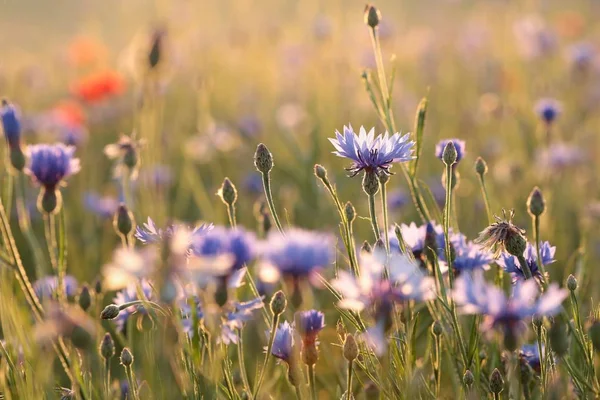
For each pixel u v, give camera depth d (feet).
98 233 6.52
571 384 4.65
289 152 8.23
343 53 10.55
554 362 4.55
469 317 4.88
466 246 4.65
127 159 5.44
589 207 5.73
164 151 7.25
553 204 6.07
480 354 4.71
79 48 11.44
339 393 4.75
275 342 4.54
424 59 11.52
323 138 8.37
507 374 4.67
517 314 4.29
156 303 4.44
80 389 4.67
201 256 4.29
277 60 11.85
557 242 5.63
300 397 4.50
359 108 9.20
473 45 12.03
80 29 15.38
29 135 8.80
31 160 4.86
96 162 8.00
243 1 12.76
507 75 9.69
